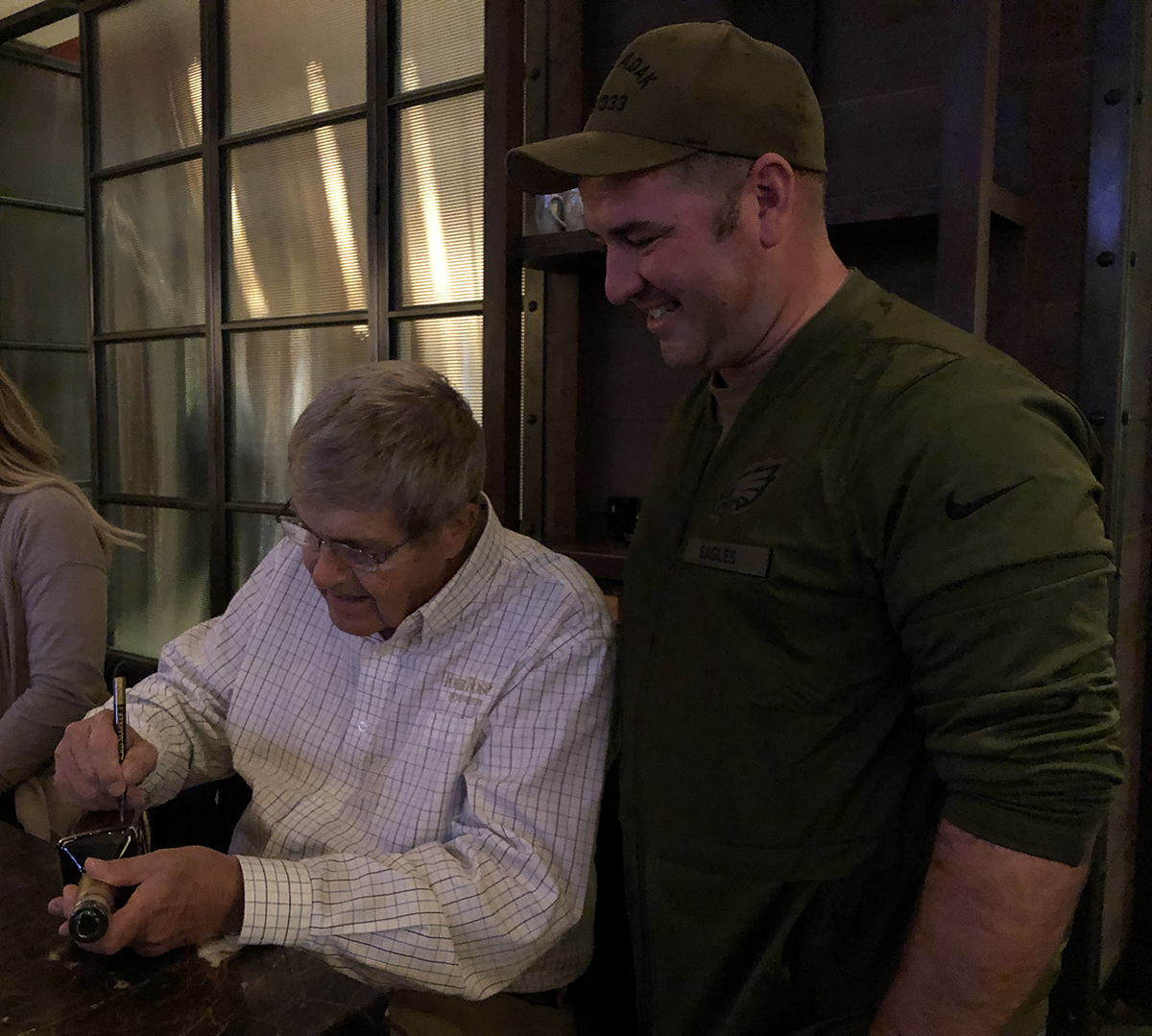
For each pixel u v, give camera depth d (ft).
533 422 6.75
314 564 3.56
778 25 5.63
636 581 3.45
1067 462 2.44
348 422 3.25
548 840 3.48
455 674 3.79
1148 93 5.18
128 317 9.59
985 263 4.38
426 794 3.73
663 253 2.88
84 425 11.29
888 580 2.62
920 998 2.61
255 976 2.65
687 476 3.37
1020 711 2.36
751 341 3.04
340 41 7.60
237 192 8.43
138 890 2.72
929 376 2.64
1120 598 5.31
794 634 2.80
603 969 4.11
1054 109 5.13
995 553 2.36
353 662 4.09
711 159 2.79
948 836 2.53
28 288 10.69
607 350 6.58
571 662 3.64
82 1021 2.42
